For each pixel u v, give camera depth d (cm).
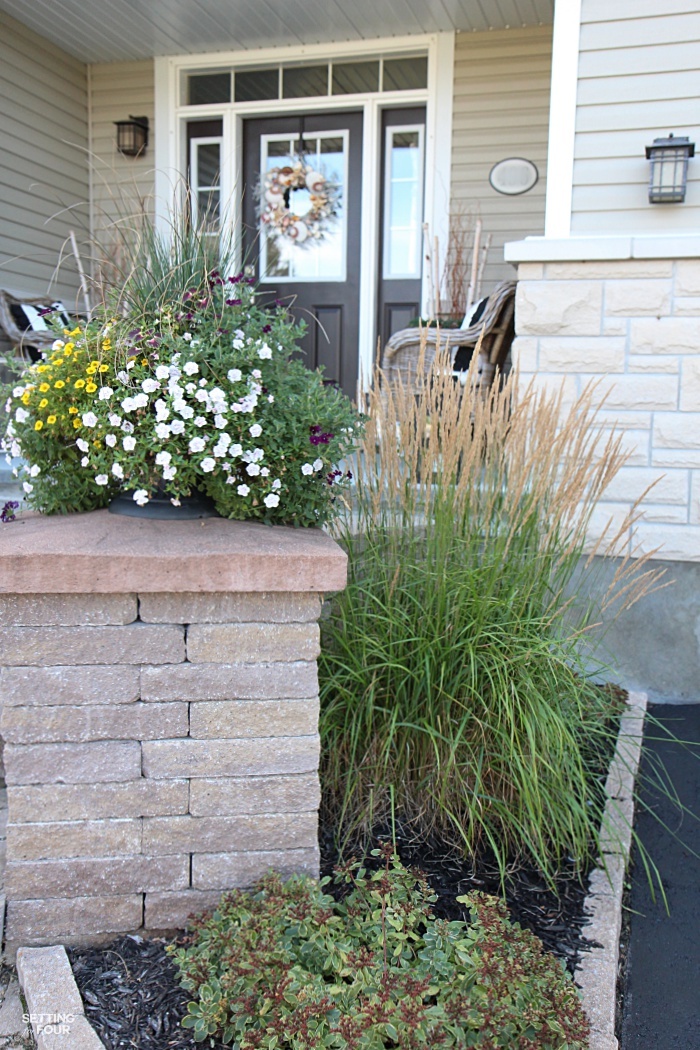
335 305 569
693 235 332
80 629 180
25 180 534
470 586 229
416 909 180
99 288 236
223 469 203
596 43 343
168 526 200
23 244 538
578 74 346
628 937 205
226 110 562
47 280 561
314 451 214
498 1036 153
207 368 202
